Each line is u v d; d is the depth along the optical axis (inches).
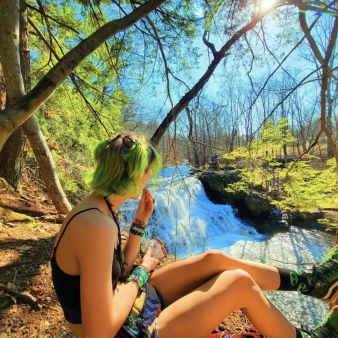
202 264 56.5
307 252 367.2
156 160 50.9
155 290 55.2
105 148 46.9
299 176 201.6
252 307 50.7
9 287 79.6
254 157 220.2
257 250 367.2
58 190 156.4
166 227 283.1
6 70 103.0
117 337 43.1
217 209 440.5
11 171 186.4
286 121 236.2
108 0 159.5
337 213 448.5
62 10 190.7
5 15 98.9
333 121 161.2
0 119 76.7
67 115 226.8
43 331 67.7
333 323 57.9
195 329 46.0
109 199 46.2
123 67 179.0
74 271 40.7
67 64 84.1
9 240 113.2
